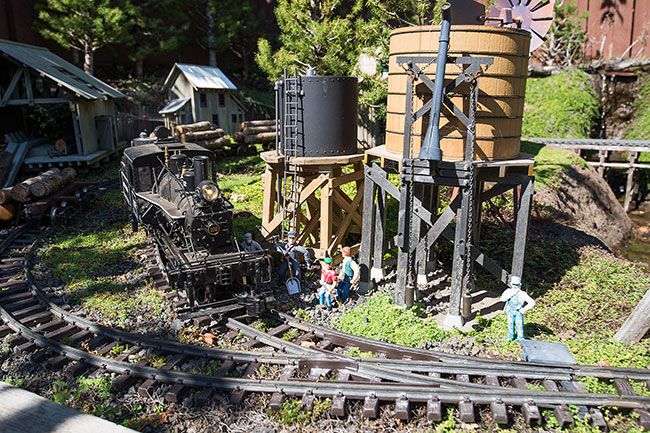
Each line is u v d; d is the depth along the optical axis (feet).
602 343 30.50
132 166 41.37
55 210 51.78
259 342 30.27
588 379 25.88
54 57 78.28
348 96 40.06
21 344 29.94
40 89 71.61
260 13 107.96
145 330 31.86
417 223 35.65
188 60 112.98
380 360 26.99
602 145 80.64
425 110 31.78
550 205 57.77
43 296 35.81
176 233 36.42
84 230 51.13
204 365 27.84
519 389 24.32
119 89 93.91
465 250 32.12
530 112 96.22
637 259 58.39
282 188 43.01
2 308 33.30
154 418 23.56
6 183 60.13
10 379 26.81
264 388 24.80
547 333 32.37
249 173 70.13
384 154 35.99
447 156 33.35
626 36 108.37
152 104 94.12
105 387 25.85
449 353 28.81
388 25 59.88
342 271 36.27
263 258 33.78
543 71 103.50
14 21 90.07
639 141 81.87
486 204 53.21
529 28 47.21
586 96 97.50
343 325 32.83
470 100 31.45
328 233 40.68
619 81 101.86
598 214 64.80
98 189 63.82
